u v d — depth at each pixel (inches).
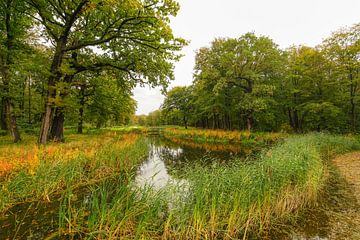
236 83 951.0
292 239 160.7
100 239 147.5
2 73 465.1
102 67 556.1
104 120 985.5
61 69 430.3
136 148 508.4
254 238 162.6
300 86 872.9
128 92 662.5
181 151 662.5
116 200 172.2
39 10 427.8
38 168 254.1
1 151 352.8
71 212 184.2
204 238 159.3
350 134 685.9
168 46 476.4
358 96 712.4
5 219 185.3
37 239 153.2
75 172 270.2
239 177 213.0
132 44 541.3
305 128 1003.9
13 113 519.8
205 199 178.1
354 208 211.9
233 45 927.7
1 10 479.8
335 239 158.9
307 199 221.1
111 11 418.3
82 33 509.0
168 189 185.0
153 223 163.9
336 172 347.3
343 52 683.4
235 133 919.0
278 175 219.6
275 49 892.0
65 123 1307.8
